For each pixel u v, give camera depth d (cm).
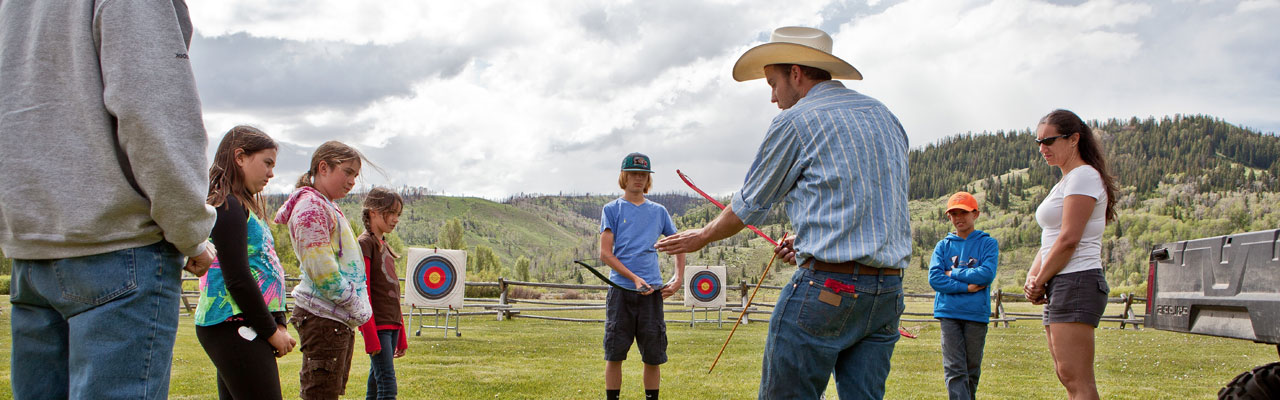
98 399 183
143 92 177
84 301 183
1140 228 15688
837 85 269
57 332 198
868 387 255
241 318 265
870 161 245
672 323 1562
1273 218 15312
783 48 276
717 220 274
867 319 248
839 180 242
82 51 184
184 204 183
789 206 262
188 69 190
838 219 241
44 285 187
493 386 578
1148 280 353
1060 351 335
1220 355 900
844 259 239
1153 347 1012
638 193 492
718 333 1209
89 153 183
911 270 12619
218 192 253
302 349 329
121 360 185
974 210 462
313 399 322
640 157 488
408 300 1039
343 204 12731
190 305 1598
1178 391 600
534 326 1327
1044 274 340
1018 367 758
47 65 185
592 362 747
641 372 674
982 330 447
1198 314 308
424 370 670
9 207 181
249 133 271
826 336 246
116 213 184
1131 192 18888
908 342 1054
